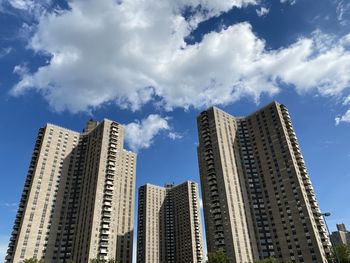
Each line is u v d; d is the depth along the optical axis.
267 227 122.31
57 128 160.12
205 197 139.12
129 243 162.75
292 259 110.69
